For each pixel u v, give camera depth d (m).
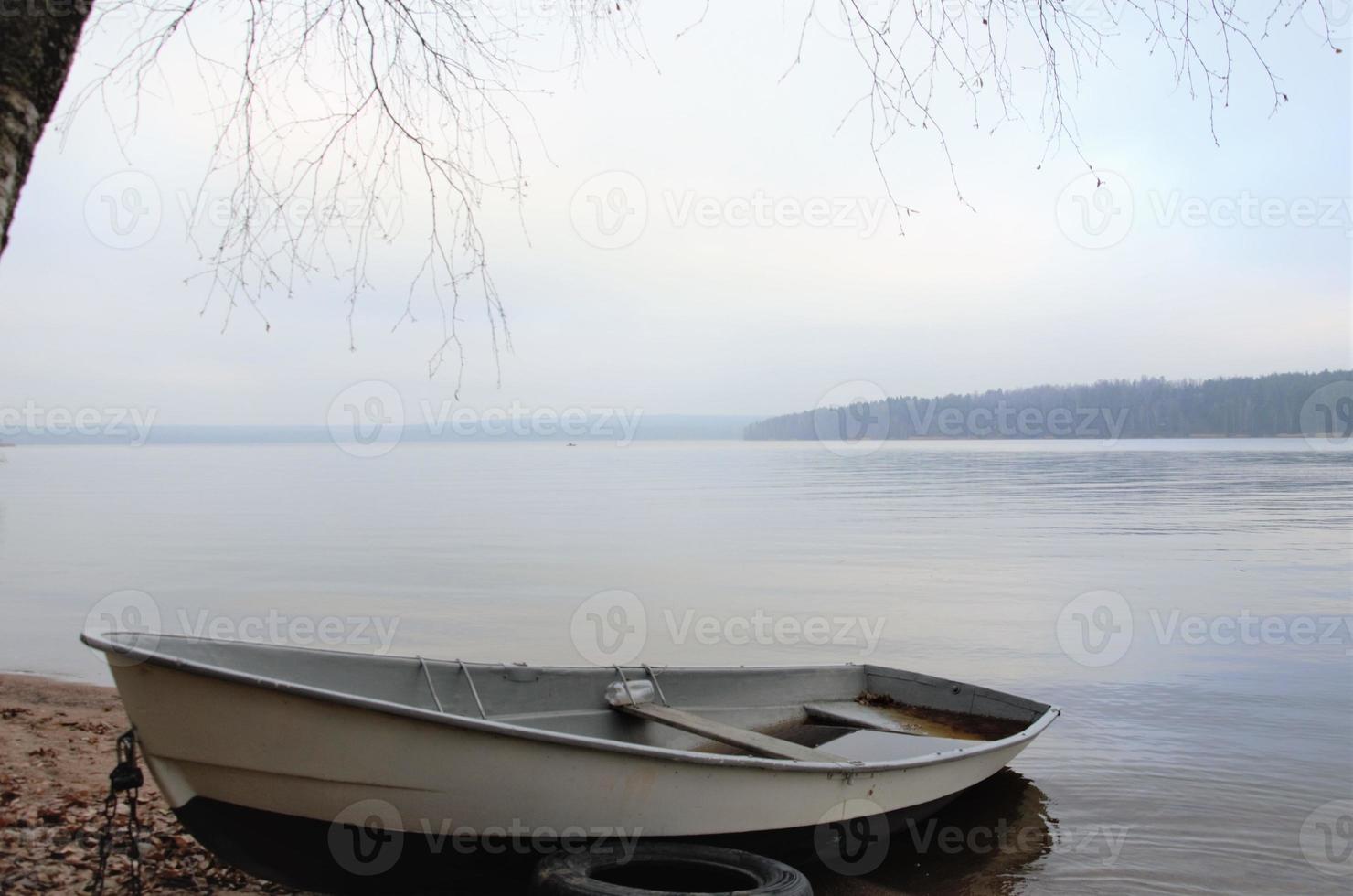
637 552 27.64
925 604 18.89
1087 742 9.59
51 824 5.75
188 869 5.20
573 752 4.93
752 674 7.92
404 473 85.50
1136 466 80.06
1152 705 11.29
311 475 81.69
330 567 23.75
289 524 36.56
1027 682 12.52
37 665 12.79
